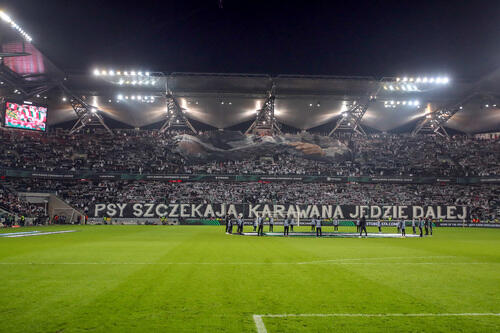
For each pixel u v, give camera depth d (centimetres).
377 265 1402
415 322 696
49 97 6153
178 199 5697
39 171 5491
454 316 736
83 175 5659
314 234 3409
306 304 816
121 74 5125
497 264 1446
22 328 646
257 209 5419
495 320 711
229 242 2431
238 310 766
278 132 7212
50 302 819
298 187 6175
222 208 5403
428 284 1040
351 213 5391
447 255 1747
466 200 5878
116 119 7306
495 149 6900
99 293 905
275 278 1117
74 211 5356
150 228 4278
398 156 6938
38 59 4762
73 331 632
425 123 7500
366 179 6016
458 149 7038
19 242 2303
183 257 1595
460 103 6244
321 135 7019
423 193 6109
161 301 831
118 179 5756
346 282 1062
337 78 5434
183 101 6391
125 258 1550
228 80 5597
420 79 5228
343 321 699
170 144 6819
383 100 6200
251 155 6750
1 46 4384
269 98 5919
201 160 6650
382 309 782
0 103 5697
